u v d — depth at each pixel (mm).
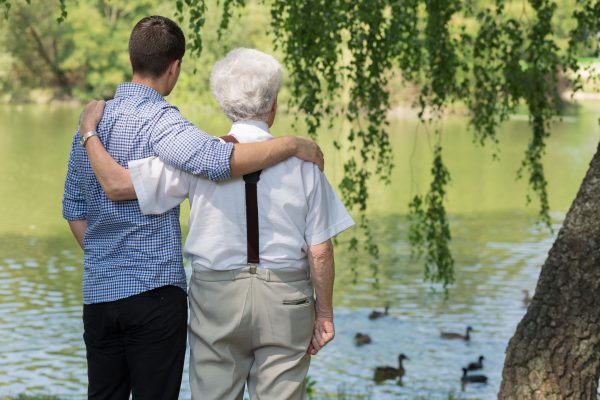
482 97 28016
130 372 9148
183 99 33594
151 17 9266
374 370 37406
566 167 106250
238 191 8805
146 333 8945
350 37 25438
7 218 76875
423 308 47250
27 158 116125
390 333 43000
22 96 196625
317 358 39000
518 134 141250
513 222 74312
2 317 44094
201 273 8961
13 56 188875
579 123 159875
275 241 8820
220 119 111875
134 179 8773
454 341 41594
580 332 14852
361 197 27625
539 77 27656
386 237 66500
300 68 24812
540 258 59656
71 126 154625
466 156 117438
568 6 30797
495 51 27812
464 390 35031
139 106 9039
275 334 8945
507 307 47469
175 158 8719
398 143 127750
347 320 45094
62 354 37938
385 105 26516
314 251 8930
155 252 8992
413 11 25969
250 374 9180
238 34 115312
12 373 35156
